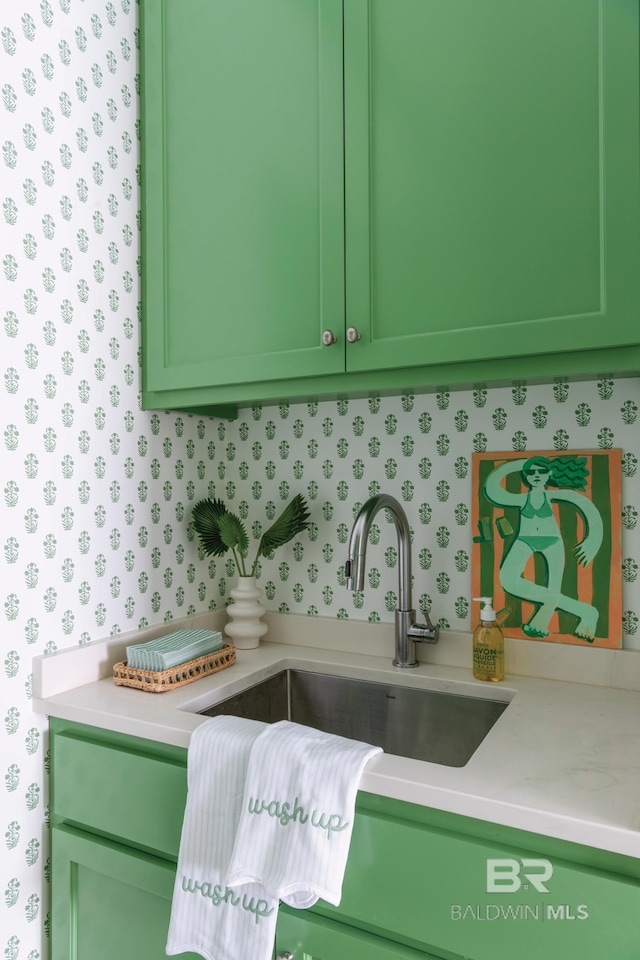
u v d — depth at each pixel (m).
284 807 0.91
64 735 1.24
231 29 1.35
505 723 1.10
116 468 1.43
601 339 1.00
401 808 0.91
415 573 1.50
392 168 1.17
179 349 1.43
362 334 1.19
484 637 1.32
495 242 1.08
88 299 1.36
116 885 1.17
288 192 1.28
